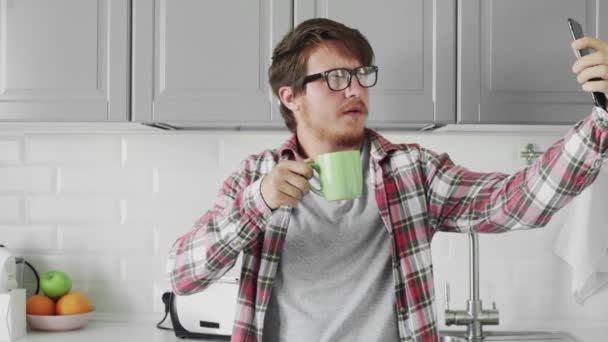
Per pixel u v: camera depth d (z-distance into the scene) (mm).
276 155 1468
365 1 1774
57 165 2188
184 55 1798
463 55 1769
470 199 1356
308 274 1332
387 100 1771
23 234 2193
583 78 1063
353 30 1408
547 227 2113
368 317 1312
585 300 2098
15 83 1827
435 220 1409
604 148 1125
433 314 1342
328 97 1332
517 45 1776
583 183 1172
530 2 1778
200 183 2160
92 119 1813
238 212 1190
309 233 1345
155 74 1808
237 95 1794
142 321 2158
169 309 2035
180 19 1801
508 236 2119
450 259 2121
